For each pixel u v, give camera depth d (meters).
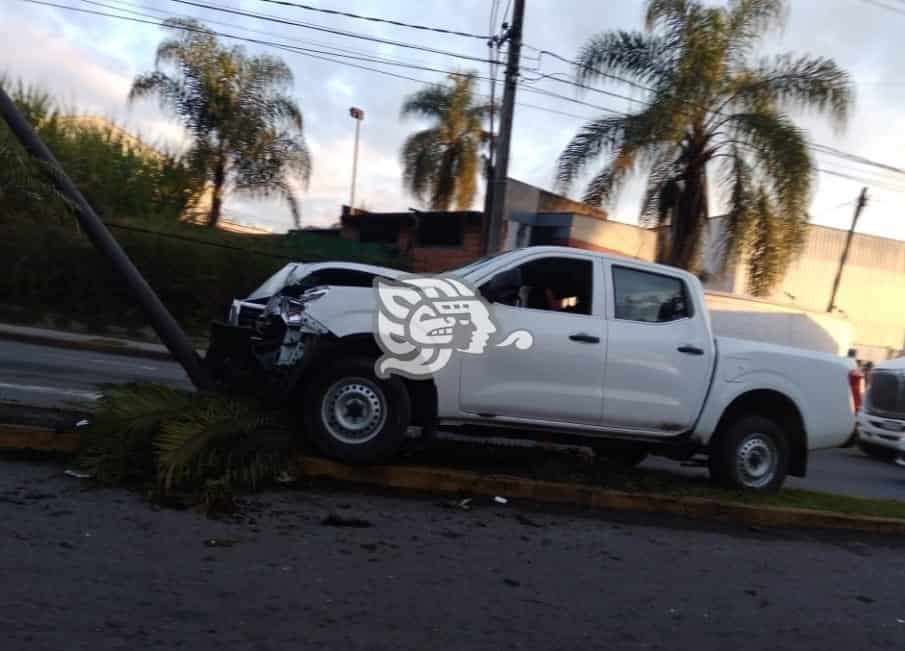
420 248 27.91
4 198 7.45
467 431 7.34
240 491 6.37
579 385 7.19
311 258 24.84
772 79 18.52
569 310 7.37
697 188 18.84
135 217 24.30
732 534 7.10
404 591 4.98
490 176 21.98
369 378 6.86
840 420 8.41
